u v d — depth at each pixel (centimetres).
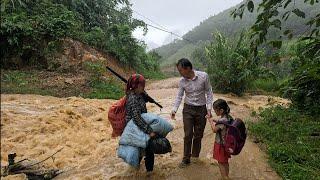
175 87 1688
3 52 1553
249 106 1180
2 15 1556
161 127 559
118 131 577
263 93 1630
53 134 788
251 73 1453
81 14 2119
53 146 727
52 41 1609
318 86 949
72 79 1444
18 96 1132
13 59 1549
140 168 623
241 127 541
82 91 1324
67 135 780
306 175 581
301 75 949
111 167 629
